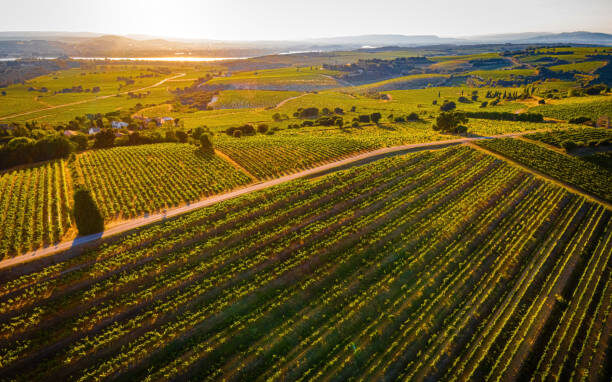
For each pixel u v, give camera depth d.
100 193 64.69
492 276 46.12
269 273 45.66
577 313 40.19
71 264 44.59
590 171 74.69
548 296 42.72
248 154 87.19
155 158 83.81
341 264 47.72
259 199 63.06
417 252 50.66
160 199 62.66
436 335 37.66
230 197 64.50
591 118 124.06
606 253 49.94
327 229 55.12
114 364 33.44
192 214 57.34
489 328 38.53
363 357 35.00
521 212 60.81
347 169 76.50
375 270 47.03
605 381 32.84
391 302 41.91
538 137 94.94
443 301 42.12
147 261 46.72
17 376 31.91
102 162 80.81
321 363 34.19
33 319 36.41
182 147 94.00
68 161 80.25
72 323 36.81
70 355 33.75
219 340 36.03
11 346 34.22
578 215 59.94
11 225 51.81
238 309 40.09
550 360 34.75
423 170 76.62
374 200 63.69
